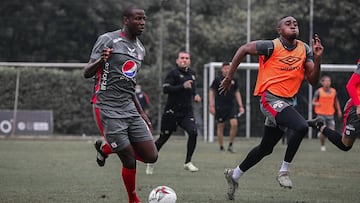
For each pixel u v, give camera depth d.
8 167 21.25
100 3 52.84
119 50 11.65
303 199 14.35
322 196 14.84
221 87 13.75
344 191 15.80
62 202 13.48
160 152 29.39
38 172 19.70
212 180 17.80
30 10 52.47
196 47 46.19
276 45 13.44
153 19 48.47
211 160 24.81
